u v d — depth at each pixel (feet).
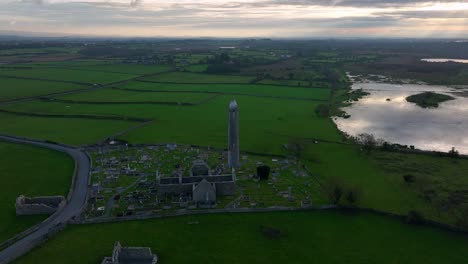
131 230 327.06
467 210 359.25
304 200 384.88
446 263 282.77
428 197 391.24
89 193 402.11
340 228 333.01
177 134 635.25
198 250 297.94
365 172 466.70
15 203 375.45
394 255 293.02
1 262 281.54
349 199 377.91
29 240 310.86
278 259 287.28
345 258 289.12
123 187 418.72
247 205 374.22
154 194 399.44
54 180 438.40
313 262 284.00
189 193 400.06
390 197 393.91
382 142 589.73
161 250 297.12
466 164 492.54
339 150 553.64
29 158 513.86
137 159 510.99
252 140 599.57
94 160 506.48
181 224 337.72
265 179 439.63
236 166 475.31
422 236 319.27
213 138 611.47
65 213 357.41
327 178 446.60
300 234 322.96
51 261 282.97
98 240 310.86
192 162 498.28
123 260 284.41
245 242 310.24
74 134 632.38
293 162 501.56
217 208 367.04
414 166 486.38
